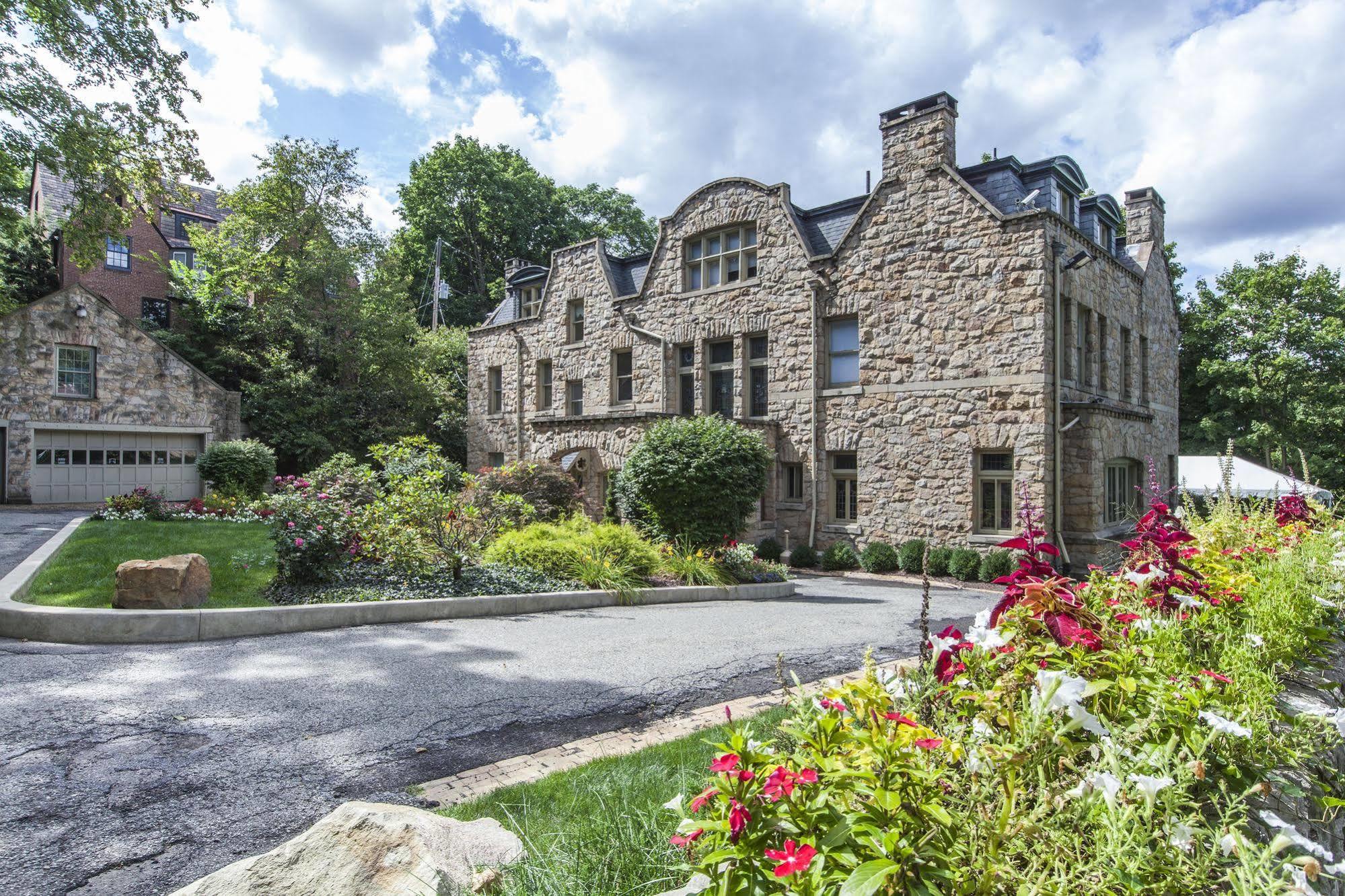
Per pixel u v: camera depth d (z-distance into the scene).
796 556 17.34
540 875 2.70
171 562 7.80
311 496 9.91
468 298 43.53
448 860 2.72
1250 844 1.55
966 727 2.06
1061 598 2.51
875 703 1.89
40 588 8.44
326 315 28.42
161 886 3.11
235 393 25.23
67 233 15.94
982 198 15.14
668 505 13.52
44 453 21.47
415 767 4.47
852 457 17.55
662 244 21.12
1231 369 28.62
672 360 20.73
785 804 1.67
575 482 16.89
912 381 16.16
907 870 1.49
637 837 2.95
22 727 4.80
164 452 23.77
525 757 4.67
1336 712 2.42
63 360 21.84
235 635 7.48
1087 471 14.50
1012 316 14.72
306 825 3.69
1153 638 2.77
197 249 29.56
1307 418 27.52
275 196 28.56
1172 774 1.79
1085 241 15.94
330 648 7.12
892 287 16.52
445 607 8.91
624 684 6.28
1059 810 1.66
